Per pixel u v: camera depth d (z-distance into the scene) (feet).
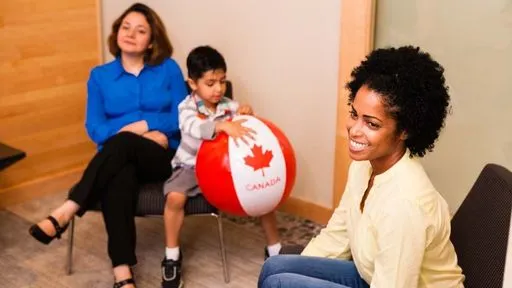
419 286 5.01
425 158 8.91
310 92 9.89
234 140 7.74
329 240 6.12
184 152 8.52
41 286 8.55
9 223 10.30
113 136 8.65
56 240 9.76
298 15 9.66
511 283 3.94
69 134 11.60
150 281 8.70
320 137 10.01
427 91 4.78
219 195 7.77
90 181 8.26
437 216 4.87
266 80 10.40
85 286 8.57
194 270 8.96
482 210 5.30
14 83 10.60
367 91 4.83
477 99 8.26
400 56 4.86
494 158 8.28
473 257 5.20
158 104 9.25
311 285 5.30
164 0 11.43
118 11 11.68
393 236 4.79
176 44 11.53
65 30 11.07
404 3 8.63
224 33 10.71
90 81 9.14
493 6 7.82
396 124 4.84
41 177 11.34
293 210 10.66
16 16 10.34
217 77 8.33
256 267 9.05
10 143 10.80
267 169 7.67
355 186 5.58
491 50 7.98
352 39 8.95
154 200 8.39
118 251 8.11
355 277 5.76
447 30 8.31
